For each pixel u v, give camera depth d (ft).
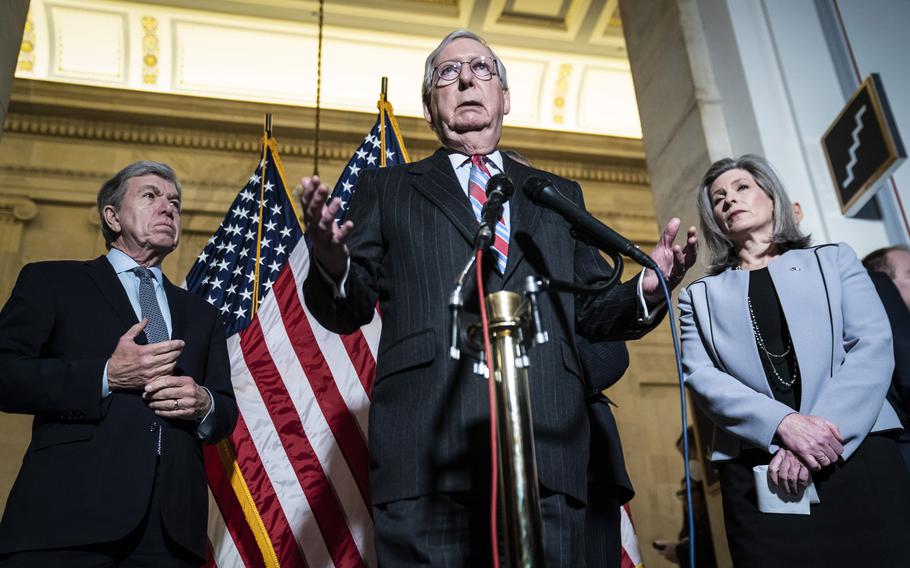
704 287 8.66
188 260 30.40
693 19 15.69
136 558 6.80
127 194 9.00
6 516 6.63
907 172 13.04
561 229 6.20
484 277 5.63
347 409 10.13
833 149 13.01
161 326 8.14
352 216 6.48
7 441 26.13
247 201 13.42
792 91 13.87
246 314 12.42
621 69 35.68
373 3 32.04
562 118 36.19
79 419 7.06
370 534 9.46
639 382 33.91
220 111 31.94
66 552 6.48
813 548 6.79
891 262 10.77
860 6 14.40
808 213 13.00
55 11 31.14
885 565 6.53
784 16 14.55
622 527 10.41
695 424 14.34
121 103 31.12
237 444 9.87
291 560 9.29
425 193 6.15
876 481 6.88
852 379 7.25
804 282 8.00
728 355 8.00
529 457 4.31
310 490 9.65
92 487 6.74
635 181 36.22
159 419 7.34
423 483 5.06
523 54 34.81
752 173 9.14
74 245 29.66
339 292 5.36
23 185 29.81
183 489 7.26
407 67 34.35
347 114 32.68
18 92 30.40
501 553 5.02
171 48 32.50
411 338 5.50
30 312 7.54
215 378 8.46
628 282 6.05
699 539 17.25
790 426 7.06
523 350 4.62
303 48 33.47
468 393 5.25
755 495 7.31
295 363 10.37
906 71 13.84
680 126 15.34
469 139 6.75
